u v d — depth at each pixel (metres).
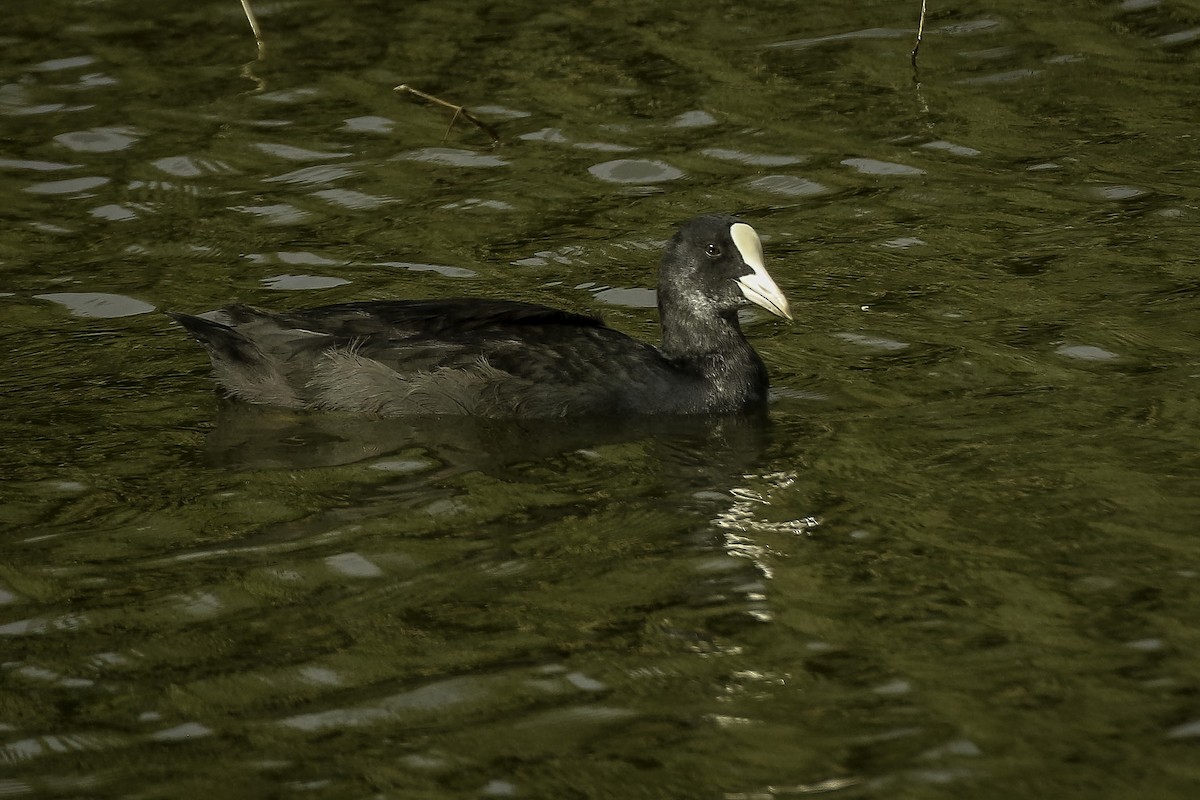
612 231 17.72
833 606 10.53
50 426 13.39
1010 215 17.72
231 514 11.91
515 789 8.79
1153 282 15.88
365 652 10.12
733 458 12.88
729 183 18.78
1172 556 10.92
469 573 11.06
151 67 22.14
